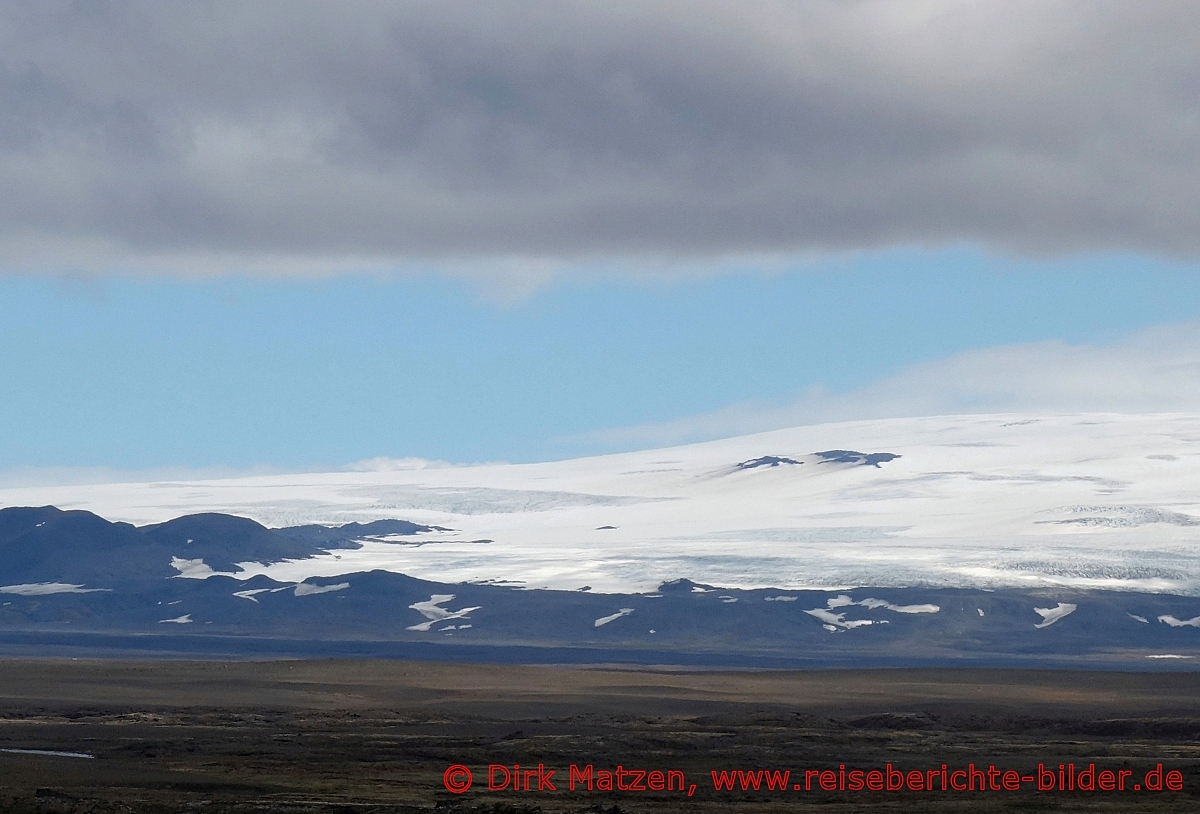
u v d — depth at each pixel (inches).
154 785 4037.9
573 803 3806.6
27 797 3700.8
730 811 3636.8
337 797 3833.7
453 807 3577.8
